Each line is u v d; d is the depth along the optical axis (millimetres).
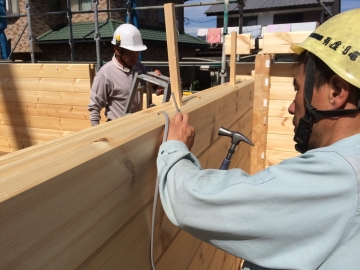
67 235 694
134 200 983
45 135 4332
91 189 759
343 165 753
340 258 758
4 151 4633
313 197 760
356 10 921
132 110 3135
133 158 954
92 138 922
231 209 825
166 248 1289
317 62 913
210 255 2061
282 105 3666
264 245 825
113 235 881
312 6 21234
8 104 4414
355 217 738
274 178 811
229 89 2355
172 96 1483
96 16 6352
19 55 13562
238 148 2725
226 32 5188
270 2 22859
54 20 13734
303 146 995
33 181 608
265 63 3547
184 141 1105
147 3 14891
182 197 896
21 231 578
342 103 872
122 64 3150
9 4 12984
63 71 3998
